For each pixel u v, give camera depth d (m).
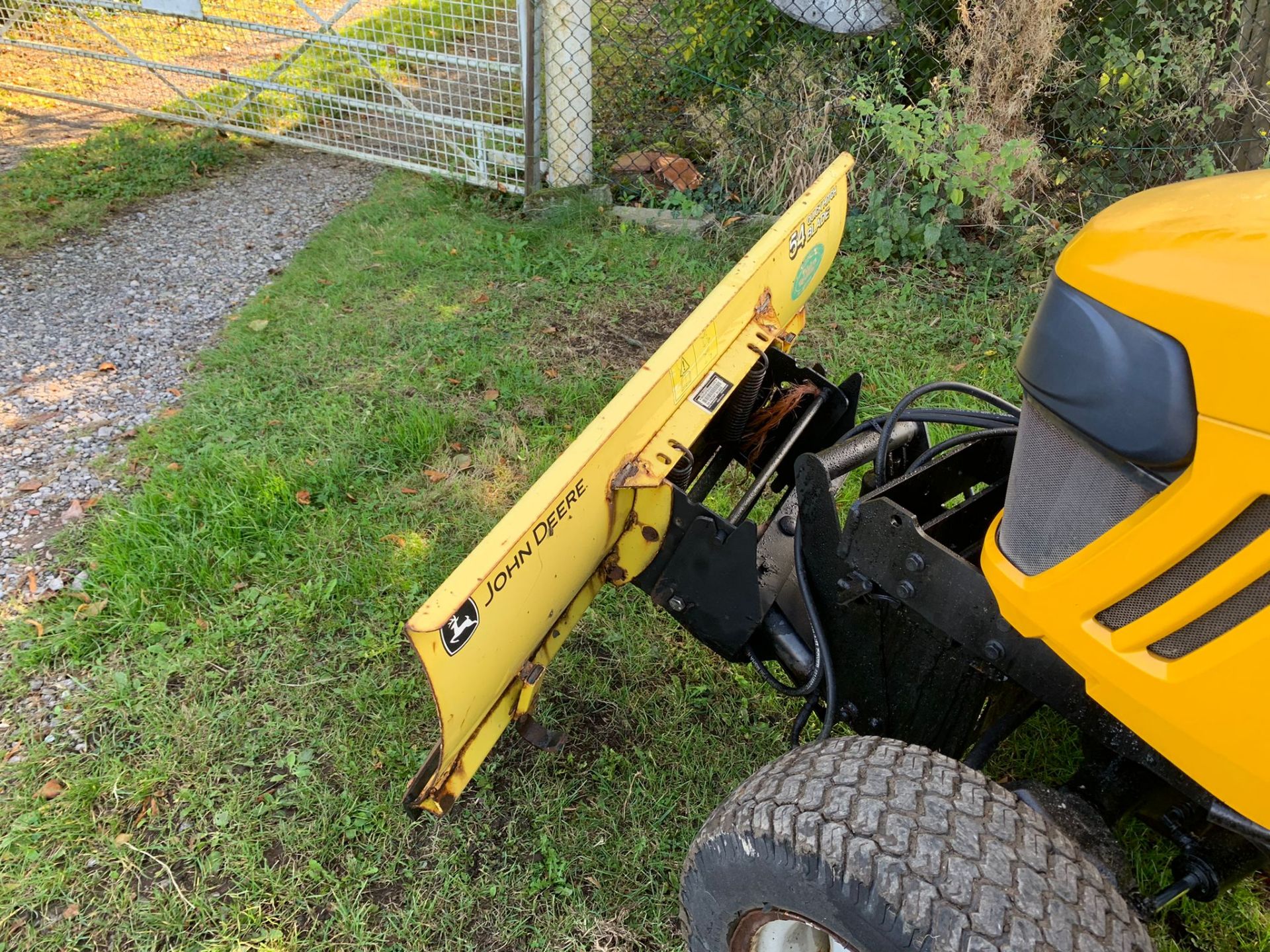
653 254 5.55
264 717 2.91
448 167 6.42
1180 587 1.31
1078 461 1.45
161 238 5.84
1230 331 1.17
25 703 2.93
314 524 3.60
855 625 2.23
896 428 2.72
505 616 1.88
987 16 5.11
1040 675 1.79
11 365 4.53
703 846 1.84
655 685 3.04
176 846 2.56
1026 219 5.29
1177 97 5.41
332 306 4.97
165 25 8.88
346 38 6.53
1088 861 1.57
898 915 1.46
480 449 4.02
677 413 2.32
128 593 3.22
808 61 5.81
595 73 6.68
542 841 2.56
